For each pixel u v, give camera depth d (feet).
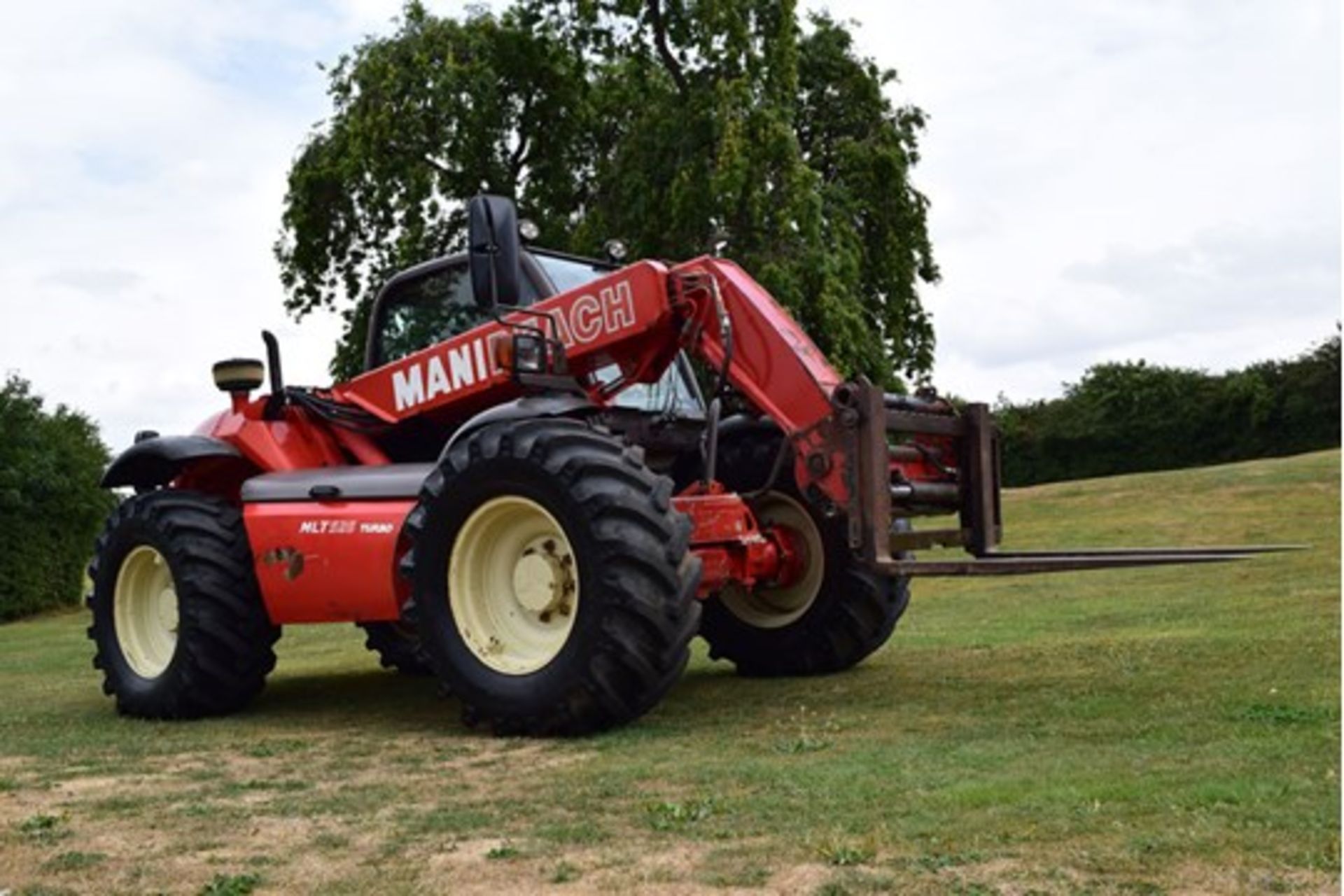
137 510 20.80
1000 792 11.23
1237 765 11.85
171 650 20.62
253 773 14.61
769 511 21.17
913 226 73.56
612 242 20.97
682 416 20.18
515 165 72.28
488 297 17.34
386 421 20.04
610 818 11.31
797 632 20.95
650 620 15.47
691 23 63.36
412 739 16.66
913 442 17.71
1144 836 9.67
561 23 68.74
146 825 11.96
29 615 67.62
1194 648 20.45
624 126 70.95
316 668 27.76
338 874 10.00
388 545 18.02
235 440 20.97
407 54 69.10
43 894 9.82
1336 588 31.42
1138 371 142.72
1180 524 64.08
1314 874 8.68
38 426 68.85
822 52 72.69
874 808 10.99
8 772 15.01
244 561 20.06
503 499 16.52
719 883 9.21
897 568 16.16
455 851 10.48
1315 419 128.88
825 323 61.00
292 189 73.72
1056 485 90.43
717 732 15.60
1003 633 26.00
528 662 16.49
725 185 58.70
